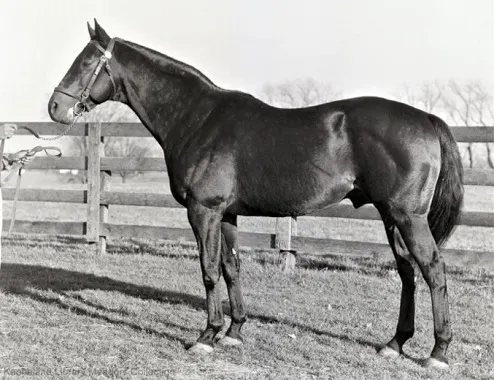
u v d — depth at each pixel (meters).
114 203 8.63
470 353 4.58
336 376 4.04
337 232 11.82
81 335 4.92
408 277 4.43
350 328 5.21
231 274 4.72
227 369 4.20
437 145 4.11
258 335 4.98
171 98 4.68
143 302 6.07
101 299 6.17
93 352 4.49
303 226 12.73
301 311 5.79
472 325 5.36
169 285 6.88
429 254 4.04
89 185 8.69
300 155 4.19
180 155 4.54
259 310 5.80
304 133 4.21
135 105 4.81
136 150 27.98
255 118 4.39
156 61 4.74
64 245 9.64
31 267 7.79
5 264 7.95
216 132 4.43
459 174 4.19
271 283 6.96
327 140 4.15
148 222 13.48
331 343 4.76
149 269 7.75
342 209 7.48
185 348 4.60
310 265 8.12
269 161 4.26
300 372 4.13
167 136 4.69
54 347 4.59
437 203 4.20
